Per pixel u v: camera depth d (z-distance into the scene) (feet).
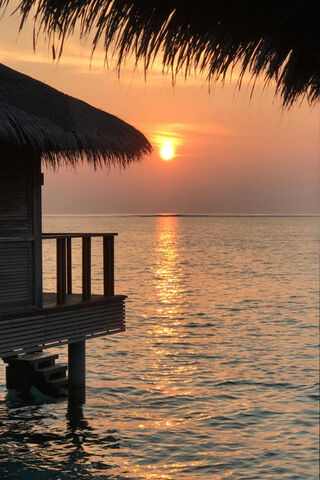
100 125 36.52
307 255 281.74
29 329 34.58
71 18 7.37
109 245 40.55
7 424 41.63
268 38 8.04
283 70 8.52
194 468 36.29
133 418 45.44
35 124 32.27
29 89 35.63
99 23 7.47
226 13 7.64
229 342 82.79
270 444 40.63
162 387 55.98
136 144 37.70
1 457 36.32
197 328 95.40
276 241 418.72
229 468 36.42
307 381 58.90
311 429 43.88
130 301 130.62
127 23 7.56
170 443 40.34
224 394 53.93
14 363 46.14
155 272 200.03
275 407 49.78
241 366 66.69
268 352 75.31
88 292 39.04
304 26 7.97
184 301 130.93
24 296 34.99
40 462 35.81
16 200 34.53
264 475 35.45
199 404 50.42
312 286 160.04
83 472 34.76
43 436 39.91
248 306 123.34
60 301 37.06
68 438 39.86
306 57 8.48
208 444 40.37
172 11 7.66
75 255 284.00
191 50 7.89
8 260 34.19
